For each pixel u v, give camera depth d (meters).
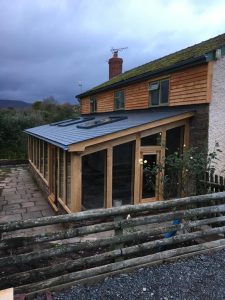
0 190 12.65
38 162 14.30
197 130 9.18
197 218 6.46
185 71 9.91
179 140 9.63
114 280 4.44
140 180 8.64
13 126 23.20
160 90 11.66
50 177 10.48
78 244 4.45
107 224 4.63
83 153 7.68
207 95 8.82
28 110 31.08
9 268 4.90
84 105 22.52
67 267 4.33
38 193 12.17
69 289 4.22
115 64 23.86
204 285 4.29
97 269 4.46
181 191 8.28
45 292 4.11
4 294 3.48
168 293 4.12
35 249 5.53
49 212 9.61
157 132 8.78
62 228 7.74
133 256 5.33
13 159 20.70
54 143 8.73
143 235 4.90
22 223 4.08
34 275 4.14
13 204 10.52
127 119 10.98
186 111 9.12
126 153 9.45
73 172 7.59
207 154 8.17
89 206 8.55
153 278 4.48
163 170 8.66
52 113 30.78
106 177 8.19
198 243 5.80
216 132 8.99
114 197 9.01
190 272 4.64
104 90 17.42
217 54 8.65
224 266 4.82
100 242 4.59
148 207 4.91
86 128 10.01
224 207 5.71
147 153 8.76
